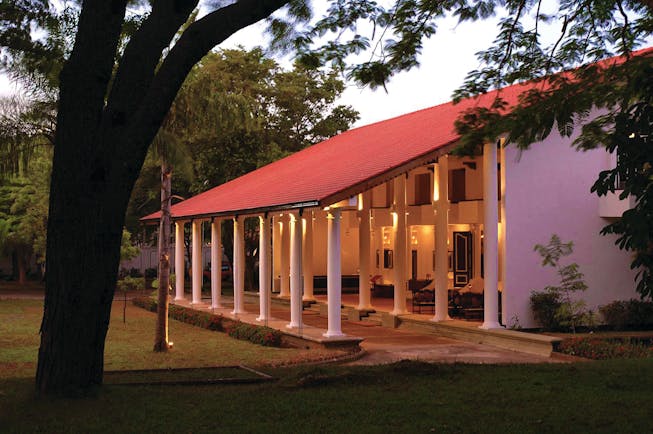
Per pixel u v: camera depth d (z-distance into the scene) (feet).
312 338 61.72
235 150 130.52
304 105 150.61
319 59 43.37
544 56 45.91
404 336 70.54
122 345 64.85
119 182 32.63
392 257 102.01
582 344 56.03
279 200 69.15
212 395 35.37
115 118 32.65
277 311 97.96
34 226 128.47
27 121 61.11
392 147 73.31
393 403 32.50
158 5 33.73
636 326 69.77
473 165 81.61
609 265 70.13
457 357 57.47
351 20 43.70
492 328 65.26
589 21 45.21
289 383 37.99
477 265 87.35
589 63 42.91
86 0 32.60
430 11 44.60
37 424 29.37
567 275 67.36
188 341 68.13
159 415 30.99
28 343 65.26
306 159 100.58
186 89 65.82
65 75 32.27
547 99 39.83
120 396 34.06
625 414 30.32
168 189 62.49
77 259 32.50
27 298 127.24
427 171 88.63
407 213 89.35
